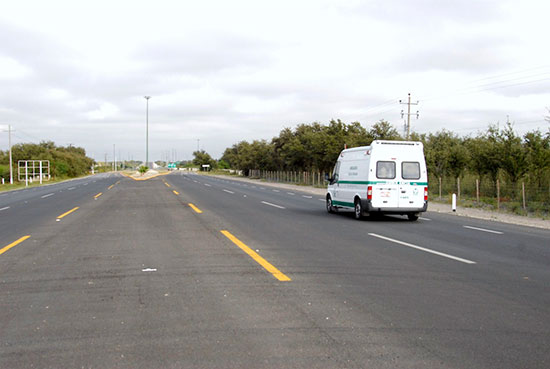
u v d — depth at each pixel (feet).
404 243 37.24
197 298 21.17
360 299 21.01
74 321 18.11
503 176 86.48
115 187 141.08
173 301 20.70
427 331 16.89
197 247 34.76
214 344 15.58
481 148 86.99
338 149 142.31
